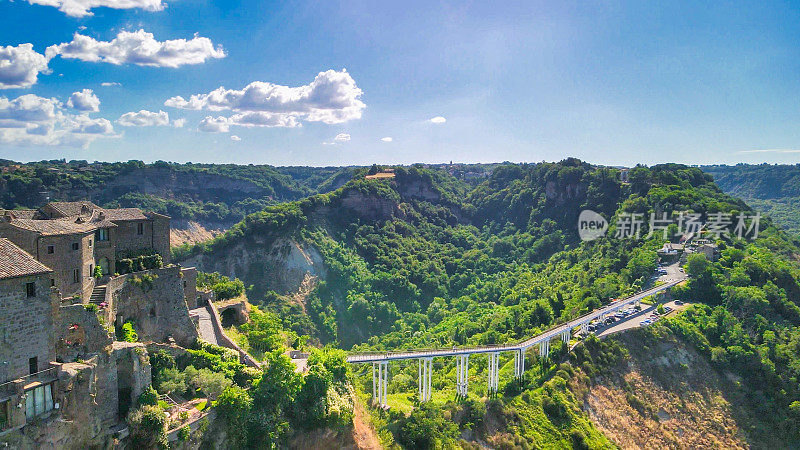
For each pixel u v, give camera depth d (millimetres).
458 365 86062
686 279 127125
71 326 43781
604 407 88500
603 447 79625
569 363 93312
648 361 98688
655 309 115062
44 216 61000
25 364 38406
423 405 76812
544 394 85438
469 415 78375
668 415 91188
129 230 64812
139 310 59188
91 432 41750
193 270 76188
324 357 66625
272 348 71000
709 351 102438
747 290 114375
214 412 50250
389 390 90188
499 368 97375
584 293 124562
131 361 47281
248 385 57031
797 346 102062
